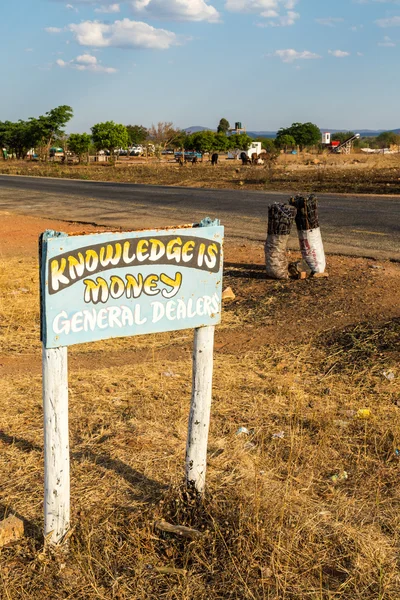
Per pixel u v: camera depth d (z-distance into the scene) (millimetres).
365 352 6828
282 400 5535
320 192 24578
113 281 3391
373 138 130875
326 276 10703
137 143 108125
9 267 12039
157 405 5402
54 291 3217
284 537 3537
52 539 3467
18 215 20969
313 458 4465
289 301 9344
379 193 23109
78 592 3201
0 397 5707
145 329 3547
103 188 31297
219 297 3746
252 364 6648
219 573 3330
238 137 84688
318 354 6938
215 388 5828
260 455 4508
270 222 10727
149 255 3479
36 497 4004
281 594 3193
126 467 4344
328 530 3662
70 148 78812
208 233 3645
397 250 12680
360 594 3170
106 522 3686
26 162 84688
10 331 8023
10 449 4637
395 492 4047
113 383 6004
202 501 3836
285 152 83688
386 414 5191
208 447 4648
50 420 3344
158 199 24500
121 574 3326
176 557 3455
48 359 3293
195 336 3787
